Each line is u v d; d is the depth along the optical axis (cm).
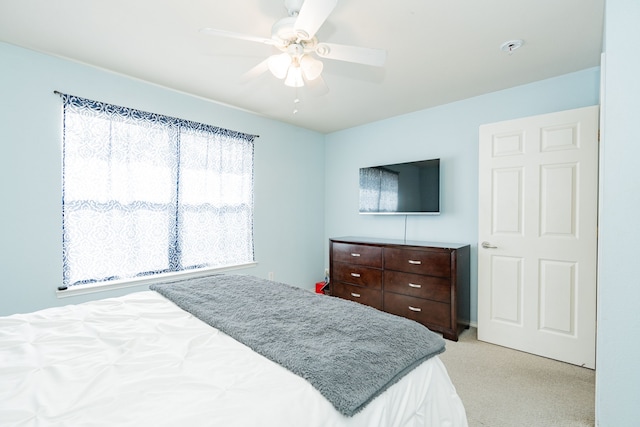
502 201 265
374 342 121
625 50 124
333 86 281
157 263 284
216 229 326
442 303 279
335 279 363
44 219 228
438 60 232
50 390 88
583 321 230
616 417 128
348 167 425
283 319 143
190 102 305
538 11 175
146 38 205
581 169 230
